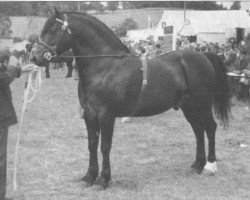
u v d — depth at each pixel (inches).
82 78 216.4
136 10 2123.5
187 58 240.8
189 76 238.2
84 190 217.3
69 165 263.3
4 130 187.8
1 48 191.9
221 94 253.6
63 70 1165.7
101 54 215.8
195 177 243.3
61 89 694.5
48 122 407.5
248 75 437.4
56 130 369.7
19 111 470.3
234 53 532.4
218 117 255.9
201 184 230.8
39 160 273.9
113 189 219.3
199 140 252.1
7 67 186.5
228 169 259.9
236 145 323.6
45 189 219.0
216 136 353.4
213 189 222.8
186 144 324.2
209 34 1106.1
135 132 365.1
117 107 216.1
